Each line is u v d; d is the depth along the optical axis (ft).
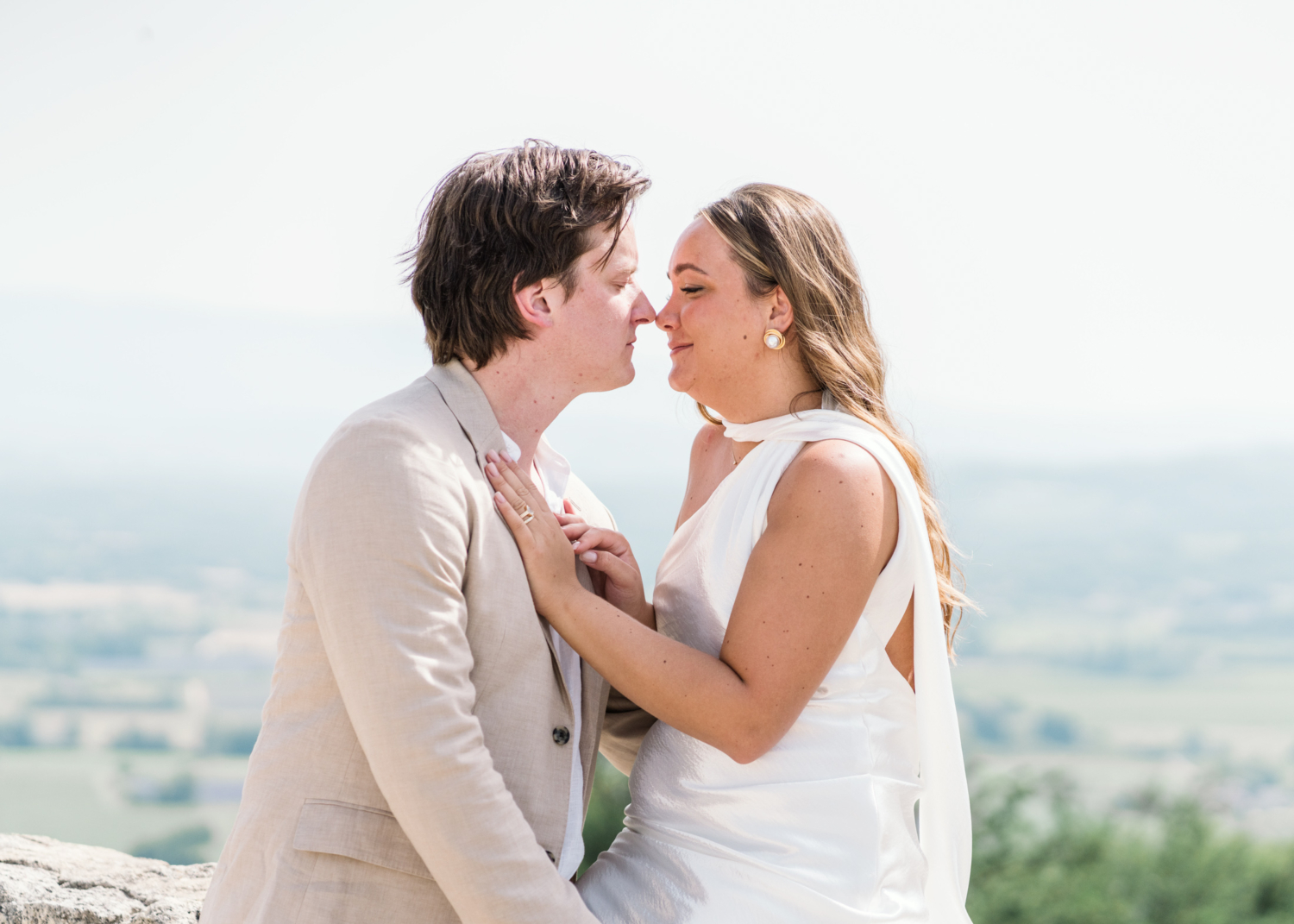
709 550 6.49
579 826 6.26
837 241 6.80
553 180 6.14
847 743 6.18
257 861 5.61
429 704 5.26
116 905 7.45
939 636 6.30
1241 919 38.60
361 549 5.35
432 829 5.24
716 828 6.23
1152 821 40.81
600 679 6.49
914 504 6.24
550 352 6.27
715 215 6.68
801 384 6.75
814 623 5.94
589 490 7.54
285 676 5.80
